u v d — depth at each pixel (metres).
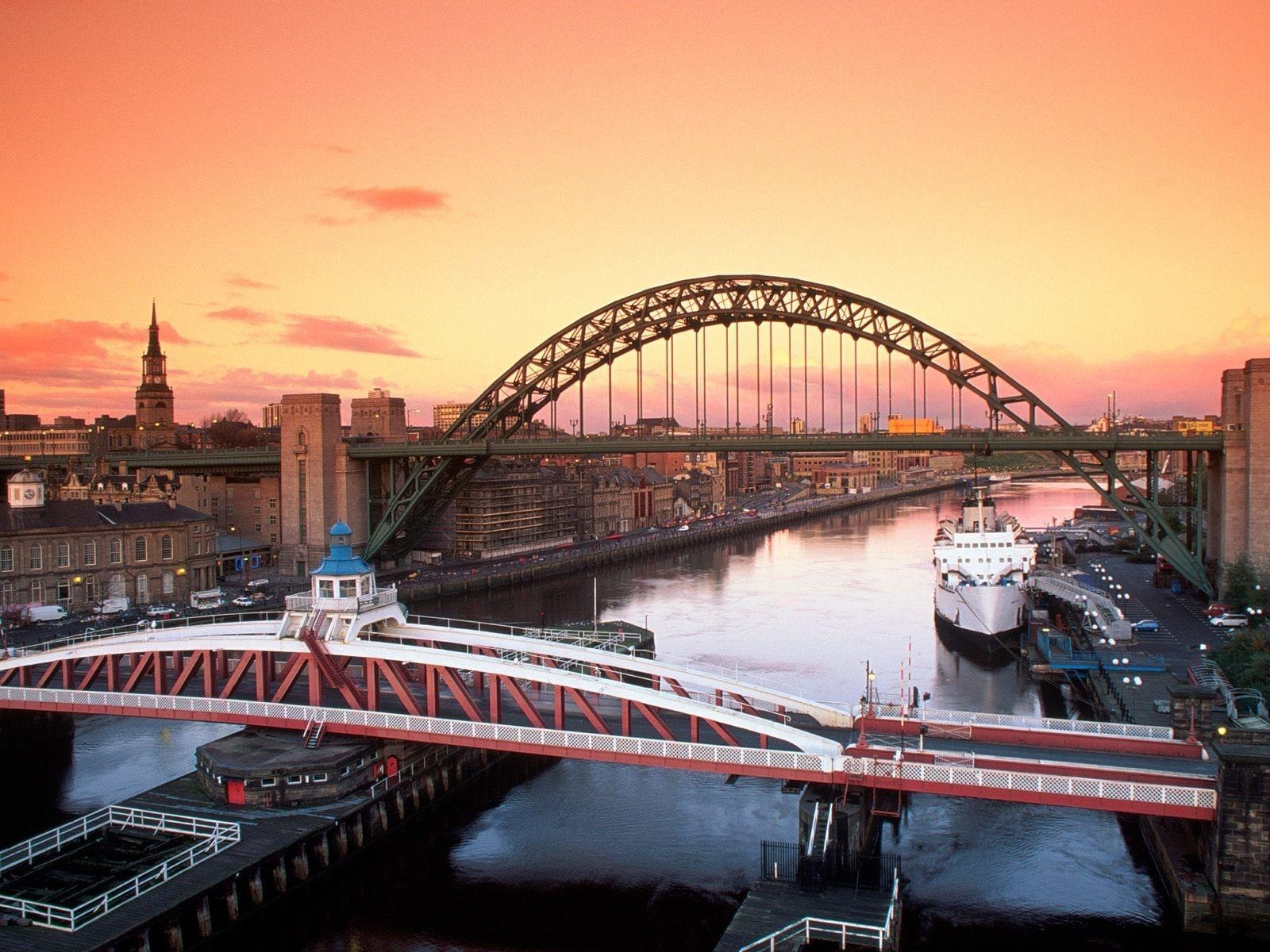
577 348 172.25
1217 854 52.62
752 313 168.62
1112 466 139.38
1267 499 121.81
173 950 51.69
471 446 170.25
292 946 56.06
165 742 87.62
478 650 99.25
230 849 57.91
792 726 66.62
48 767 81.50
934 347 156.75
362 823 64.62
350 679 67.81
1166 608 128.62
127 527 138.50
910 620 144.50
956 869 63.06
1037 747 61.91
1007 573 130.38
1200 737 60.91
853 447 153.62
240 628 75.69
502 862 65.31
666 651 123.75
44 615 126.25
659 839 68.44
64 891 53.72
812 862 54.34
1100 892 59.88
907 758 58.38
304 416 173.38
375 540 176.38
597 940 56.09
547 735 62.31
